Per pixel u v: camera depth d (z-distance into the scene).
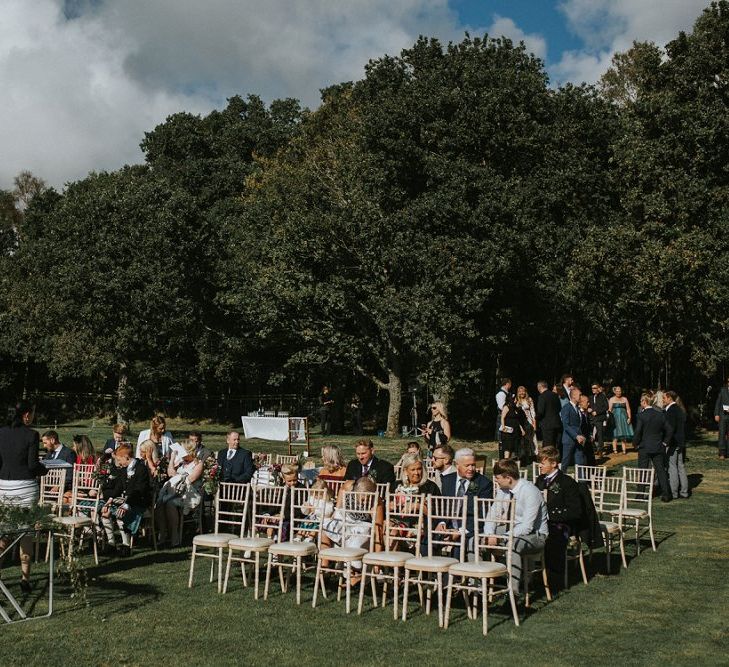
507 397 20.20
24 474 9.79
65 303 36.91
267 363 47.44
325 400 41.03
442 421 18.06
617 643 7.64
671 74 28.34
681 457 16.67
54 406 52.56
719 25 27.72
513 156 30.45
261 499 10.42
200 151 52.78
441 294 28.05
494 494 9.66
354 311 32.66
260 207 38.81
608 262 26.53
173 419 50.25
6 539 9.33
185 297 37.41
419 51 32.94
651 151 27.17
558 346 40.06
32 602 9.23
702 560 11.38
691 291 26.02
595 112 32.47
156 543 12.86
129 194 37.38
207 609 8.95
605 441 26.80
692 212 26.52
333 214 30.91
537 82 30.64
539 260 29.64
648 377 39.03
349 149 33.62
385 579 9.09
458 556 9.37
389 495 9.73
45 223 43.06
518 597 9.34
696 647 7.51
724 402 22.14
